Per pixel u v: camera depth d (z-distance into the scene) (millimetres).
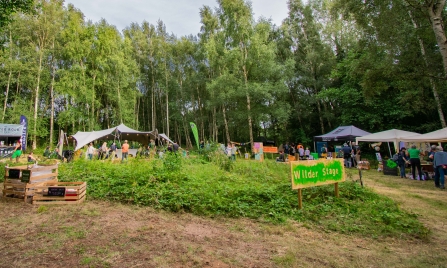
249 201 5539
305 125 29109
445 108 18156
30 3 9219
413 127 20312
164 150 15789
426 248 3516
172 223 4285
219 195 5781
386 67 12539
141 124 44938
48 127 34906
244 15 25484
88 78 29406
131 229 3881
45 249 3082
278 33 30484
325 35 27453
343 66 22312
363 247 3510
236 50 24703
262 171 9812
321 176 5516
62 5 29109
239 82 25969
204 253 3096
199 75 34625
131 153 20562
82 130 31766
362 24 12891
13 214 4652
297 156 10977
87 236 3543
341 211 4984
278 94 26094
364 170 14000
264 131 37125
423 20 12367
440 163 8359
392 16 11508
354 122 23000
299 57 28125
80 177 7598
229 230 4043
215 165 10703
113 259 2836
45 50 27656
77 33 27812
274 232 3992
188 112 41125
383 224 4379
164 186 6266
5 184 5789
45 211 4859
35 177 5754
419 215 5074
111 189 6336
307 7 27734
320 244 3564
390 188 8328
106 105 34938
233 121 30578
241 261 2920
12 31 24672
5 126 22625
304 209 5016
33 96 31016
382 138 13703
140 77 36125
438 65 13016
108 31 30109
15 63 25719
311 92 28781
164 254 3010
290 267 2822
